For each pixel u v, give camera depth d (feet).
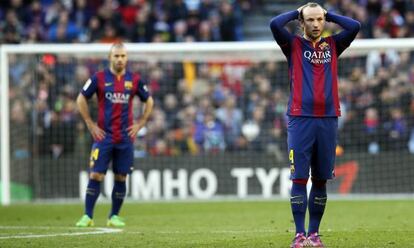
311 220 95.76
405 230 117.19
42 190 214.48
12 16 272.31
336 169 217.56
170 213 167.63
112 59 135.44
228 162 217.56
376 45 202.59
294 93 92.63
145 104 139.44
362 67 231.50
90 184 135.95
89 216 135.64
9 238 109.91
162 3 277.44
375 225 129.08
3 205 197.88
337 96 93.15
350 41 94.32
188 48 206.08
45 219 152.35
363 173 217.77
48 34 271.49
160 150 224.94
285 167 217.77
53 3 288.30
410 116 226.99
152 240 105.91
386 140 221.66
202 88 239.71
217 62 237.86
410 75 233.55
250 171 217.77
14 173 213.66
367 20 268.00
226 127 232.12
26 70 214.48
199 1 280.31
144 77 237.45
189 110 233.76
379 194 217.36
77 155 216.13
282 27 92.99
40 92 217.97
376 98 226.99
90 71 227.81
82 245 100.27
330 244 97.81
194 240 105.50
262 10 290.76
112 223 136.46
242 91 237.45
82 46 206.08
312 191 95.71
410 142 225.35
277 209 175.63
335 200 205.26
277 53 212.64
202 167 217.36
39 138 216.13
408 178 216.74
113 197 137.08
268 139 225.15
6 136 204.74
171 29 269.85
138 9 277.03
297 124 92.32
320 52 92.94
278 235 111.14
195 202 204.54
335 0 274.98
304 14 92.63
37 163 214.48
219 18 267.39
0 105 219.20
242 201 205.57
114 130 135.54
